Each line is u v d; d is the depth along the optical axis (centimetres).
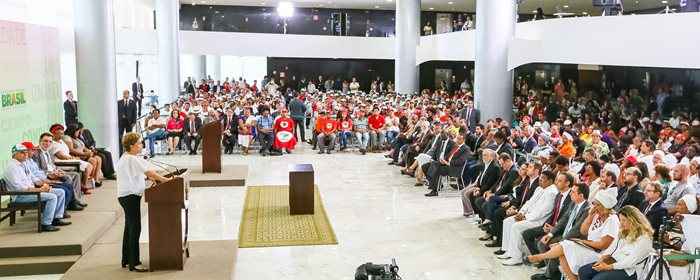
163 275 622
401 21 2336
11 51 912
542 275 644
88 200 901
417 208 973
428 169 1090
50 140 835
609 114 1524
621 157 1010
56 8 1126
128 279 609
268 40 2528
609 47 1172
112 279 608
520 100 1877
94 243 729
